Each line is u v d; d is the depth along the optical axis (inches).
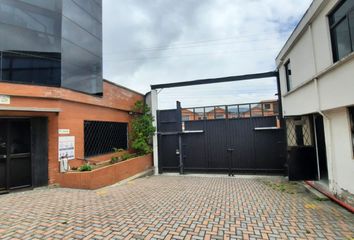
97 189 286.8
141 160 437.7
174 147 479.2
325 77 230.8
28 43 272.8
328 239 145.6
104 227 162.6
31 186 269.1
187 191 284.2
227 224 170.1
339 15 211.2
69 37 317.4
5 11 259.4
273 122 422.6
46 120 281.7
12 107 245.1
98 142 377.1
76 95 320.2
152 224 169.3
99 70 379.6
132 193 270.2
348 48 199.0
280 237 148.5
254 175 422.9
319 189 264.8
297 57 308.7
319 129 291.3
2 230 155.6
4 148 253.8
